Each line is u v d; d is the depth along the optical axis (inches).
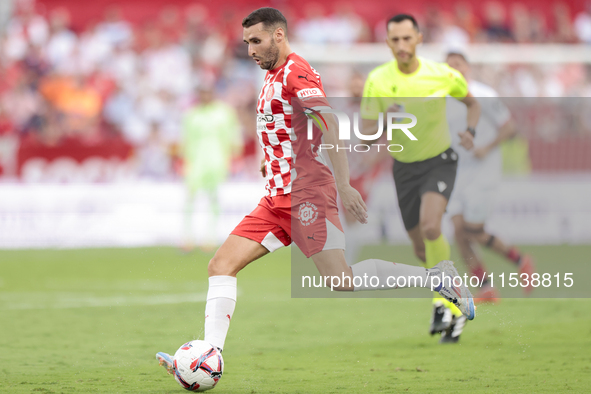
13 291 1177.4
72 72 2332.7
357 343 743.1
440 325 730.8
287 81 514.3
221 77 2335.1
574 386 526.3
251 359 658.2
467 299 576.1
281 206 535.2
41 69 2322.8
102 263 1568.7
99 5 2536.9
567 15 2598.4
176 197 1914.4
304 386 534.0
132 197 1913.1
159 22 2474.2
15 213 1892.2
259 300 1087.6
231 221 1899.6
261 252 543.5
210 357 506.6
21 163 1935.3
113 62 2348.7
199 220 1892.2
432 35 2448.3
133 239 1905.8
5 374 578.6
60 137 2154.3
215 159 1675.7
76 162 1953.7
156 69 2326.5
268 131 534.0
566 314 927.0
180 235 1909.4
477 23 2549.2
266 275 1421.0
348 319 911.7
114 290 1196.5
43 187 1902.1
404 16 778.8
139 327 837.8
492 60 1871.3
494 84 1899.6
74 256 1700.3
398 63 797.2
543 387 523.2
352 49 1844.2
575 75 2018.9
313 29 2493.8
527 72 1959.9
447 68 800.9
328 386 533.0
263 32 517.3
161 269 1472.7
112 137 2214.6
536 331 801.6
